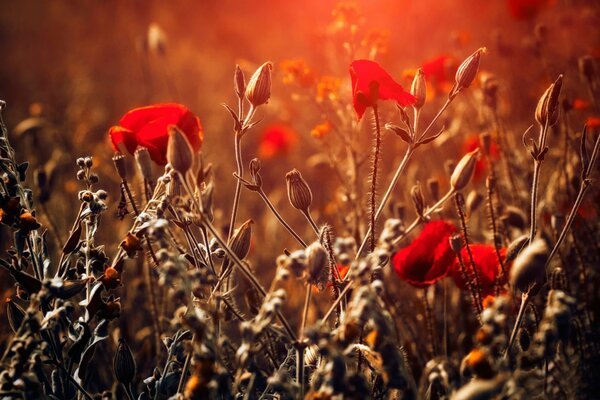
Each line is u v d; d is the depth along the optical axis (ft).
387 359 4.34
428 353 5.07
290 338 4.39
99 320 4.72
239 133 4.64
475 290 4.82
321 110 5.55
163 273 4.32
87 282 4.55
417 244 4.66
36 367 4.48
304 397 4.42
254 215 6.87
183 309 4.54
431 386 4.50
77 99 9.53
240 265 4.42
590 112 5.83
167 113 4.61
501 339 4.24
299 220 6.43
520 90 6.71
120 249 4.61
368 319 4.31
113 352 5.17
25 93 10.91
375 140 4.69
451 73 5.81
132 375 4.60
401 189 5.92
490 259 4.81
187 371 4.61
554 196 5.47
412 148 4.63
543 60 5.94
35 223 4.55
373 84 4.60
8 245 5.78
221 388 4.39
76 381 4.57
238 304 5.44
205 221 4.42
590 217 5.38
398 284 5.31
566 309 4.22
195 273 4.34
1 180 4.64
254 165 4.64
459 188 4.58
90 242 4.60
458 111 5.94
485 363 4.26
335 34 5.78
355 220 5.33
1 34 13.64
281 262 4.38
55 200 6.03
